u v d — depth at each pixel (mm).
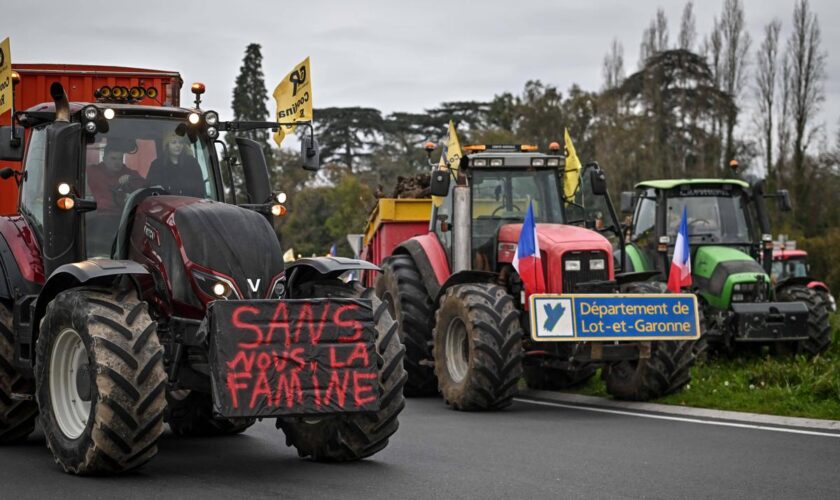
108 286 7023
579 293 11234
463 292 11242
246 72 48719
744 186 14969
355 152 59594
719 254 14359
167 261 7184
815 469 7215
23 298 7879
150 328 6672
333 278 7602
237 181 8828
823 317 14102
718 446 8250
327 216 47281
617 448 8180
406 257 13578
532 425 9711
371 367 6766
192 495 6246
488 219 12625
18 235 8211
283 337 6609
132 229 7551
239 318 6551
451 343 11562
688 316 11188
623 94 51375
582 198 12953
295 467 7281
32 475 6879
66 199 7414
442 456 7781
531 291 11328
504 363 10836
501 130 50469
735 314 13586
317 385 6629
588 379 13477
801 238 43844
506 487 6562
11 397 8055
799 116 49312
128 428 6516
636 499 6230
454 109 60875
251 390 6488
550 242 11570
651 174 45312
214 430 8867
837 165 48438
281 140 8336
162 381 6586
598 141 45375
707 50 52000
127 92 8422
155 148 7969
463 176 12547
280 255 7301
